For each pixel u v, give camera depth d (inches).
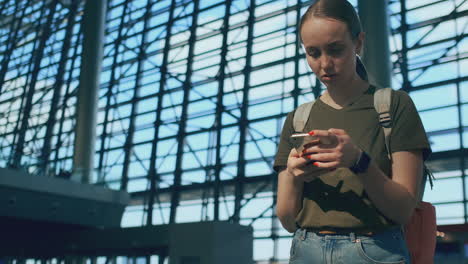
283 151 54.9
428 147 47.0
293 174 45.5
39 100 1127.0
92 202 782.5
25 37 1266.0
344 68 48.4
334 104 53.1
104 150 978.7
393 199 43.8
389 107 48.7
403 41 708.7
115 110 998.4
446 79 664.4
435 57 679.7
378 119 49.2
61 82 1125.7
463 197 622.2
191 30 946.1
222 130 840.3
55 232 841.5
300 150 44.0
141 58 992.9
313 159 42.8
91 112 906.1
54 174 769.6
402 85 690.8
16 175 696.4
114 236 757.3
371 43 604.7
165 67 951.0
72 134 1056.8
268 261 739.4
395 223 46.5
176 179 864.3
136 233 732.0
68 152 1046.4
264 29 855.1
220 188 815.7
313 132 42.6
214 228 657.0
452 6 685.9
